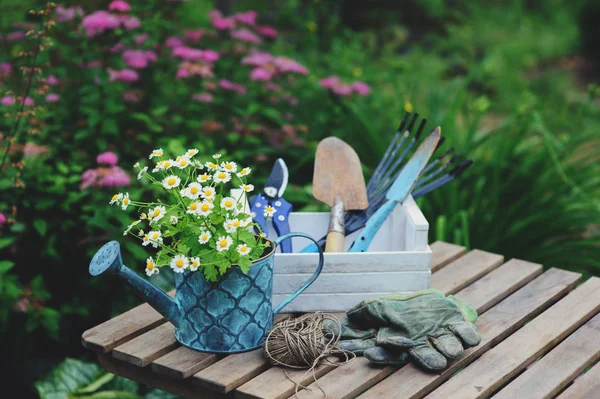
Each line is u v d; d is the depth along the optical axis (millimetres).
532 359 1587
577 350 1618
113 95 2695
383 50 5379
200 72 2809
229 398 1493
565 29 8047
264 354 1514
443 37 6734
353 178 1937
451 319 1573
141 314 1729
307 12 4301
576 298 1867
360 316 1596
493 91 5820
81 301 2578
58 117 2670
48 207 2535
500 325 1717
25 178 2486
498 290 1909
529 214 2988
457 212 2910
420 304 1592
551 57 7320
